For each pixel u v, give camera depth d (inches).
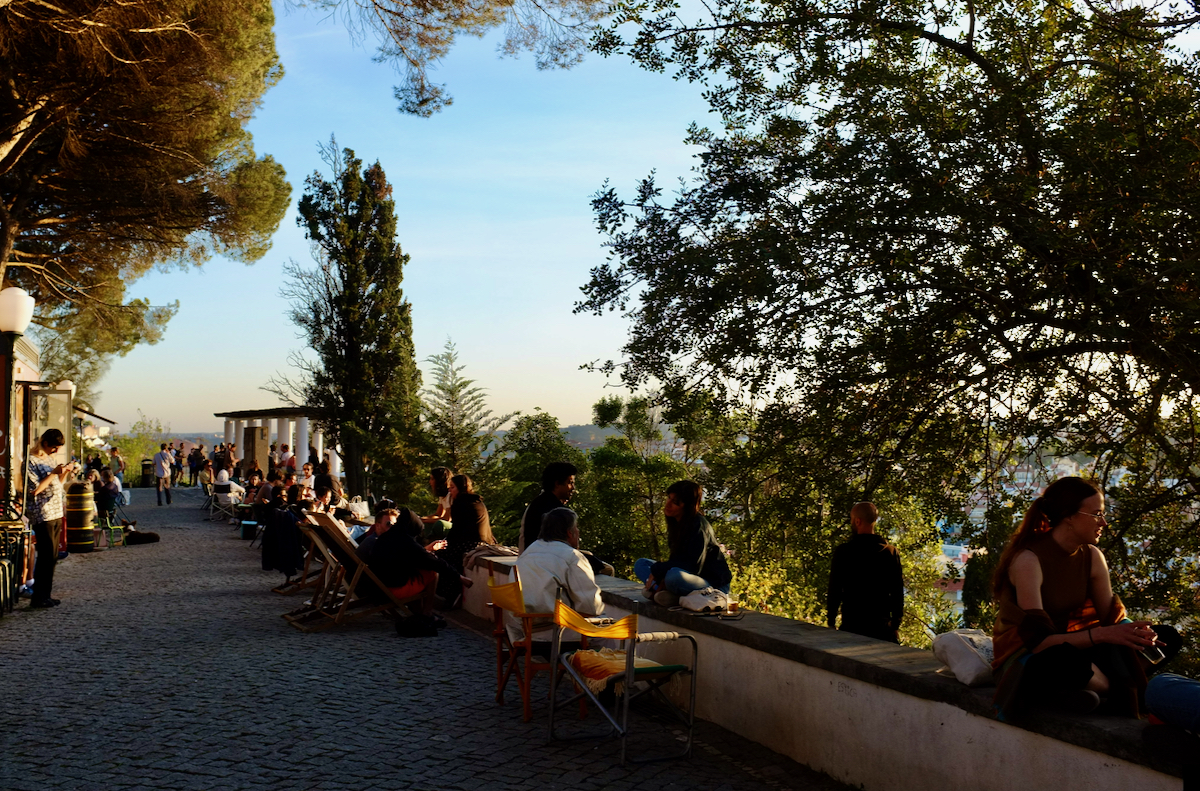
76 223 867.4
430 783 177.3
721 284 269.4
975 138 277.0
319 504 523.8
